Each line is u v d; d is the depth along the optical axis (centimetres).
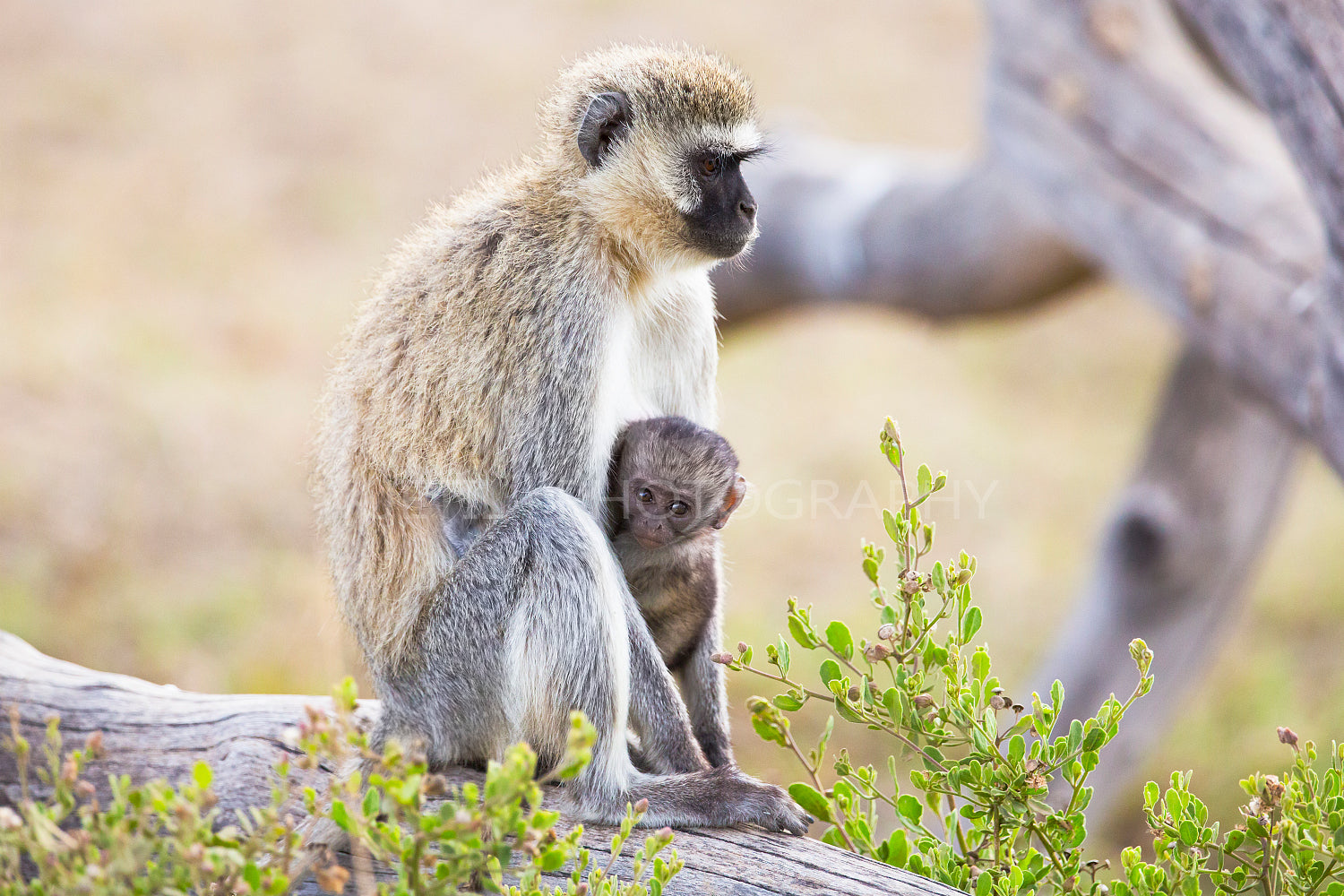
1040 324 2647
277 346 2203
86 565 1541
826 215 1486
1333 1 728
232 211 2627
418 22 3394
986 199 1373
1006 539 1936
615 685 646
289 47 3253
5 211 2525
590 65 788
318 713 475
